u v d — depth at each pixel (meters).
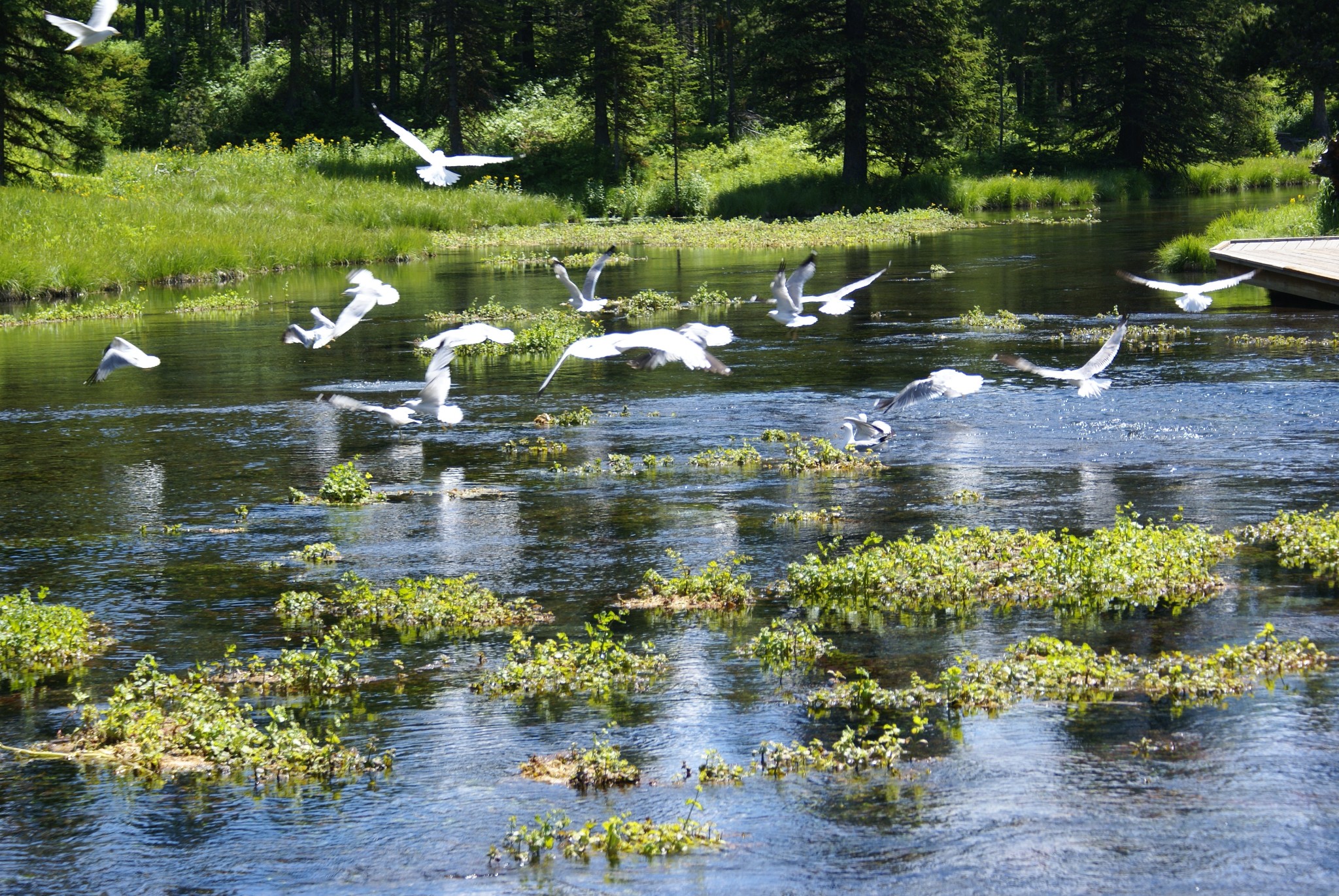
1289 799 8.28
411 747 9.59
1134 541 13.25
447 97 81.75
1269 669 10.37
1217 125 82.00
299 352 29.09
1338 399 20.83
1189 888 7.32
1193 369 23.80
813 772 8.93
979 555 13.52
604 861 7.85
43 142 62.56
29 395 24.47
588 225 65.94
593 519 15.69
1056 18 85.56
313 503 16.80
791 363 26.25
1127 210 64.88
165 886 7.73
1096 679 10.29
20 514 16.39
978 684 10.13
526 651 11.24
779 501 16.28
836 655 11.17
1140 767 8.80
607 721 9.95
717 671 10.89
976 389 10.33
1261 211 58.59
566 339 29.38
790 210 70.69
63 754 9.64
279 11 100.75
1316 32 66.00
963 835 7.99
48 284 40.41
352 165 72.19
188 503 16.88
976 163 82.94
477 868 7.82
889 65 68.44
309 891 7.63
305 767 9.24
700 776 8.93
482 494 17.02
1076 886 7.38
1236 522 14.76
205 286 43.06
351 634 12.05
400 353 28.92
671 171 79.50
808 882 7.52
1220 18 78.44
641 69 77.25
